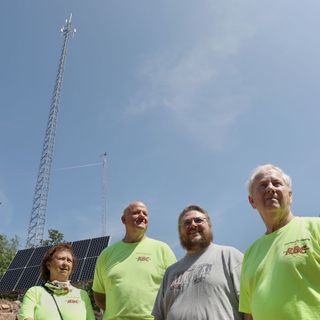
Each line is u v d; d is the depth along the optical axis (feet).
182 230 6.14
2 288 20.76
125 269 6.82
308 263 4.25
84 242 22.22
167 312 5.67
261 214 5.18
